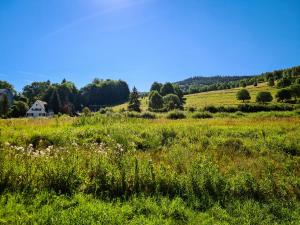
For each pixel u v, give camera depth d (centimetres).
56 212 601
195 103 10975
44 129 1486
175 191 759
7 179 704
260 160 1096
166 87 12912
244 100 10775
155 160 1025
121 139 1300
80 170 773
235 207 708
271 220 658
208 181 785
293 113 4288
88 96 14050
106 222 582
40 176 734
